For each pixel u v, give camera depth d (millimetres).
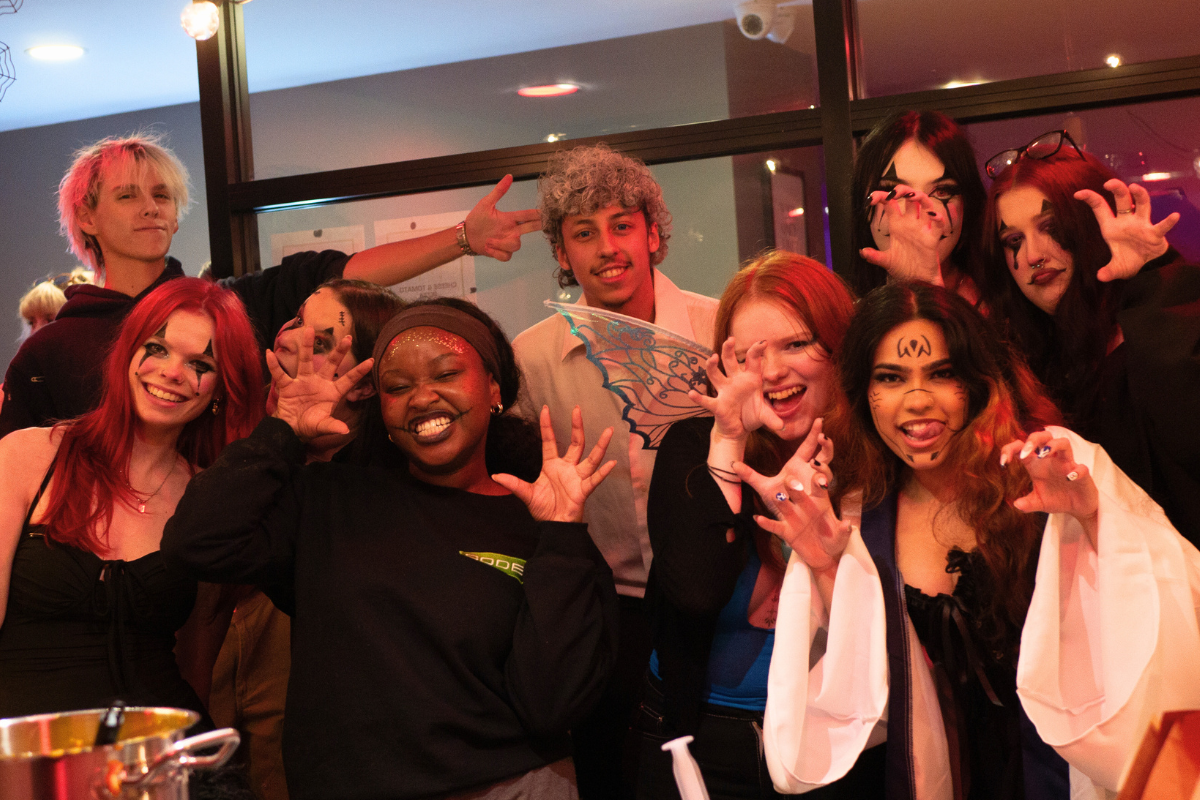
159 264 2594
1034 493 1461
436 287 2680
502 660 1710
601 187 2238
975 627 1537
